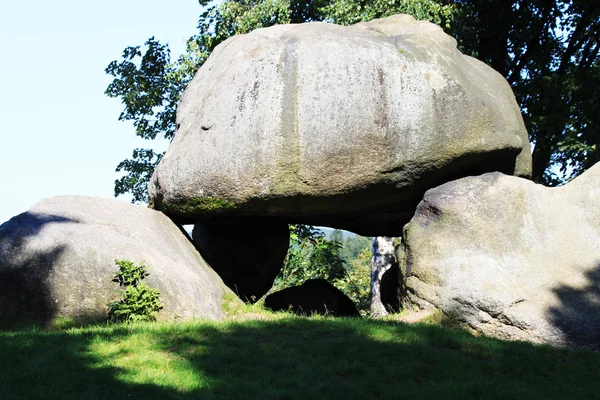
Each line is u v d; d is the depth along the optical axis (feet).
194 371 20.43
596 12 55.67
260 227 41.14
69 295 27.89
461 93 31.65
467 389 20.30
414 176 31.81
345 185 31.63
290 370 21.06
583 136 52.21
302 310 38.09
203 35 64.59
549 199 30.78
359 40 32.68
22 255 28.37
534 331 27.12
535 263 29.14
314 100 31.53
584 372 22.99
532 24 60.75
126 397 18.37
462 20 55.52
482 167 32.99
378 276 63.26
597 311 27.37
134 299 27.55
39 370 19.95
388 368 21.63
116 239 29.55
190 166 33.45
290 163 31.45
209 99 34.06
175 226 36.06
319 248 63.41
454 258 29.48
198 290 29.60
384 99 31.37
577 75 54.08
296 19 63.00
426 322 28.30
